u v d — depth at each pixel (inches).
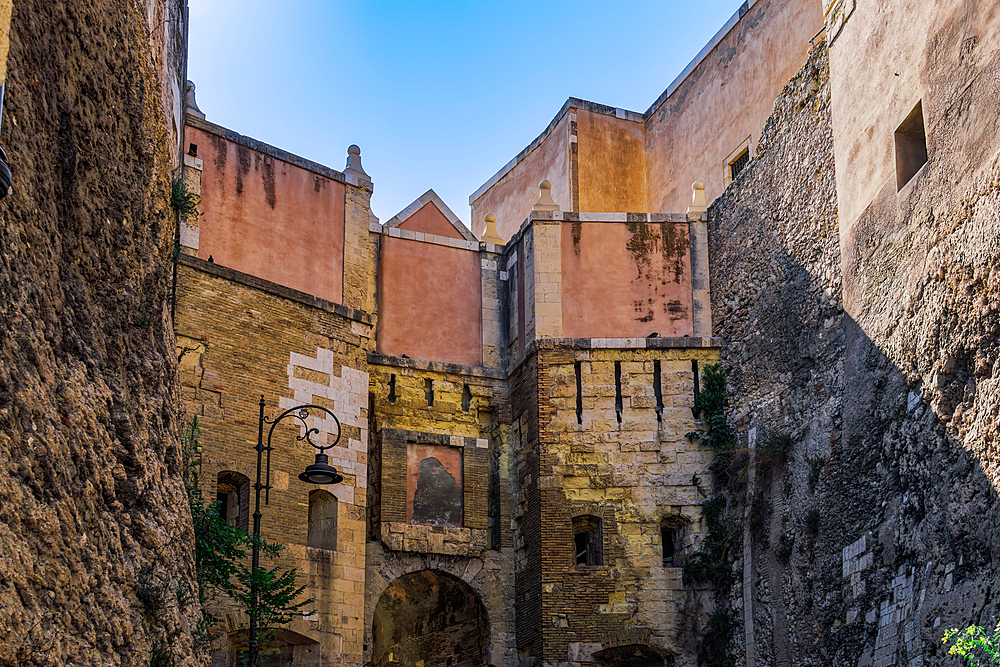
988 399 730.2
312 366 1064.8
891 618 796.6
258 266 1086.4
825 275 971.9
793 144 1048.8
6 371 435.8
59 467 469.1
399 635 1208.2
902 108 874.1
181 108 914.1
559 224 1197.7
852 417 898.1
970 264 762.8
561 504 1095.0
